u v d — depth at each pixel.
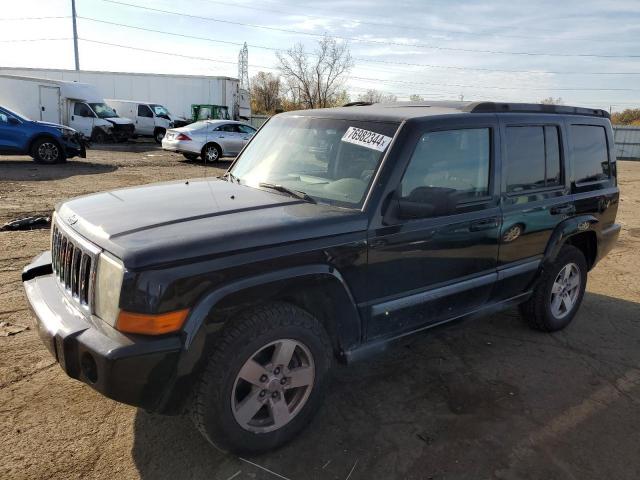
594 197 4.67
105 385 2.32
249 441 2.73
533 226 4.04
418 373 3.85
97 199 3.27
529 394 3.62
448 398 3.52
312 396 2.94
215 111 31.06
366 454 2.91
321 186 3.32
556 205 4.22
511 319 4.98
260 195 3.31
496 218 3.70
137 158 18.92
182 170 15.61
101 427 3.01
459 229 3.43
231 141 18.45
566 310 4.71
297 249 2.71
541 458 2.94
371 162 3.19
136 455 2.80
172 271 2.36
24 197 9.69
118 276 2.35
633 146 35.72
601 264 7.09
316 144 3.57
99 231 2.62
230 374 2.57
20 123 14.81
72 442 2.87
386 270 3.09
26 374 3.51
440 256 3.37
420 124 3.24
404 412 3.33
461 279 3.58
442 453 2.95
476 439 3.08
